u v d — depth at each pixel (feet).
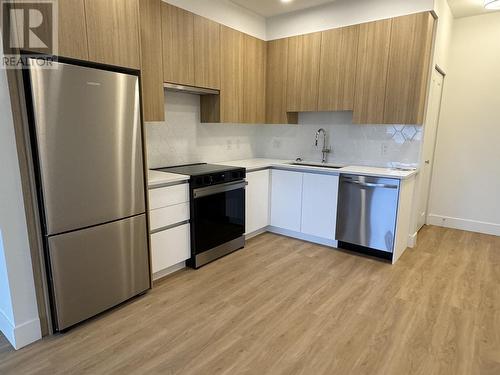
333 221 11.20
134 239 7.65
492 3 10.61
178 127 11.07
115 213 7.14
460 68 13.04
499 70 12.30
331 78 11.67
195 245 9.52
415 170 10.84
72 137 6.17
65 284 6.44
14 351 6.07
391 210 9.87
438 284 8.82
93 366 5.70
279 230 13.14
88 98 6.32
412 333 6.68
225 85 11.34
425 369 5.67
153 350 6.13
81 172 6.40
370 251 10.96
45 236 6.12
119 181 7.12
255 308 7.62
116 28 6.77
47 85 5.71
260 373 5.57
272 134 14.65
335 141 12.94
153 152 10.36
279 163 12.71
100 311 7.13
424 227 14.16
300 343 6.37
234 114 11.93
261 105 13.37
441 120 13.69
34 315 6.31
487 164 13.00
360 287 8.64
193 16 9.81
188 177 9.05
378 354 6.05
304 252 11.11
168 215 8.70
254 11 12.27
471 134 13.15
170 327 6.86
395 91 10.38
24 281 6.09
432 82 10.97
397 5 10.01
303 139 13.76
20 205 5.86
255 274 9.39
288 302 7.88
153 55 8.70
